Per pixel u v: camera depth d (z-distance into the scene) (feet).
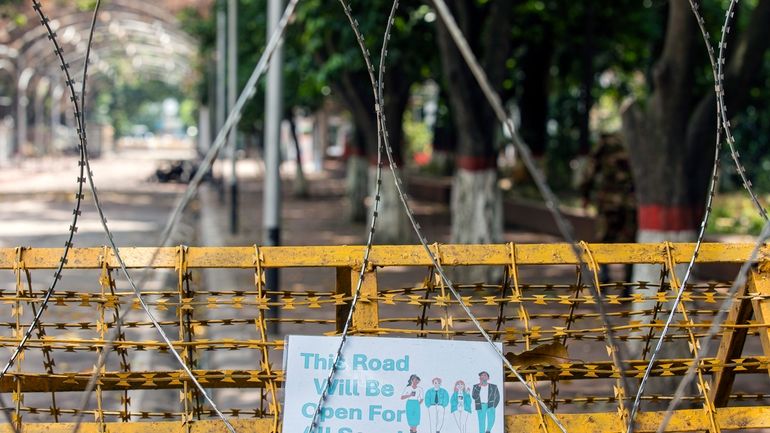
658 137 25.75
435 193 100.83
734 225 53.31
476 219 44.29
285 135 181.27
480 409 12.11
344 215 84.12
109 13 148.87
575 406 23.73
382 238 60.54
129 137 417.49
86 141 13.05
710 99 25.44
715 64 13.05
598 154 40.19
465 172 44.34
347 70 58.23
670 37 25.09
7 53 149.38
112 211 91.20
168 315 32.94
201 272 55.83
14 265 12.72
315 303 12.66
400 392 12.13
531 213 72.69
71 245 12.74
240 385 12.64
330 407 12.11
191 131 284.82
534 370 12.62
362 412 12.11
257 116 93.86
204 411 13.60
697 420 12.40
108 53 225.15
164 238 13.14
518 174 85.56
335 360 12.15
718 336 13.88
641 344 22.31
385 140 12.18
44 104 213.66
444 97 78.69
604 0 63.98
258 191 127.34
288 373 12.21
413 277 47.47
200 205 106.93
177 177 142.92
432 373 12.16
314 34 52.54
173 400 27.73
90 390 12.08
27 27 142.10
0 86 190.19
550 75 90.48
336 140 244.22
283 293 12.87
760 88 67.56
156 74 291.58
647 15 64.39
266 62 13.70
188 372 12.16
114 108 327.26
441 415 12.10
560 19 65.31
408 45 55.21
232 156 72.13
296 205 99.91
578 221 61.77
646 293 24.14
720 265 39.58
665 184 25.79
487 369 12.17
